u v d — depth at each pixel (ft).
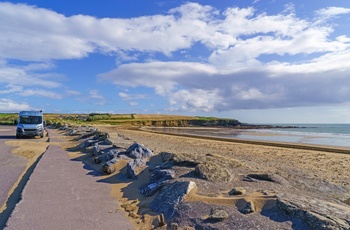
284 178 26.68
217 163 29.50
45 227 17.25
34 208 20.56
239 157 52.75
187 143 86.74
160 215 17.93
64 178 30.32
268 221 16.43
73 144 65.62
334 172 38.32
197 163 28.71
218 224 16.57
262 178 25.29
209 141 98.27
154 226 17.88
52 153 49.75
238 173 26.99
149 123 417.90
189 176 25.40
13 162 43.29
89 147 52.75
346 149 74.90
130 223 18.35
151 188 24.23
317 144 100.17
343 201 21.67
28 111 91.71
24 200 22.36
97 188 26.73
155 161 34.53
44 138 86.28
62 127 139.03
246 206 17.99
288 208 16.87
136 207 21.47
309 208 16.67
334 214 16.11
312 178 27.91
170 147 67.77
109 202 22.63
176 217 18.17
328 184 25.72
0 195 25.67
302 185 24.94
